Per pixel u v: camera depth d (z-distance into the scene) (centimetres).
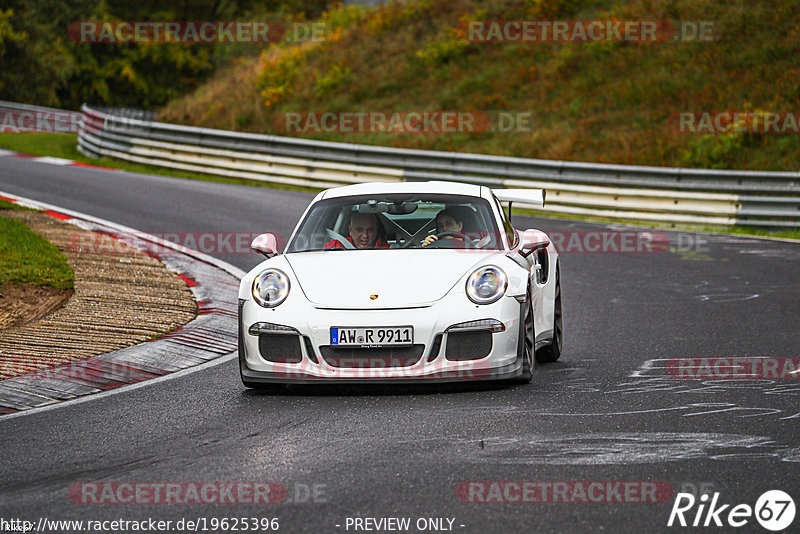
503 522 1303
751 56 9031
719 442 1702
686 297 3744
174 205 6197
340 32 12062
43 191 6456
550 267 2614
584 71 9738
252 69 11750
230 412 2017
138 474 1566
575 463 1576
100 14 18725
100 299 3344
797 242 5572
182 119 11044
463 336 2120
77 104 18988
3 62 17012
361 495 1424
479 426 1831
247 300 2217
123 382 2362
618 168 6700
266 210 6150
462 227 2475
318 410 2009
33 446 1762
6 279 3425
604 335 3008
